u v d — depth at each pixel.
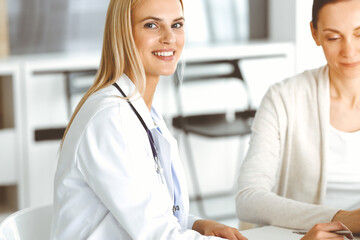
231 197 5.35
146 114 1.69
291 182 2.34
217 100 5.41
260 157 2.24
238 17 5.57
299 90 2.30
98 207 1.59
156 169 1.75
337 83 2.22
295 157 2.31
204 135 4.73
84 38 5.09
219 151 5.39
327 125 2.24
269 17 5.64
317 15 2.12
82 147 1.54
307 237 1.65
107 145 1.52
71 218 1.60
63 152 1.61
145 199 1.52
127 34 1.67
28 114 4.42
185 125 4.92
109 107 1.56
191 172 5.29
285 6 5.35
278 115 2.28
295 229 1.92
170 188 1.80
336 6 2.04
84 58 4.54
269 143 2.27
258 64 5.43
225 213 4.89
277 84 2.37
